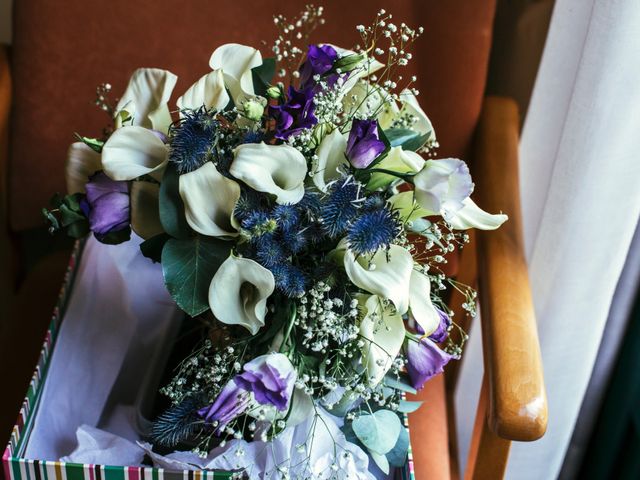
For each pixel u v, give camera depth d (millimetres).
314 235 734
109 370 970
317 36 1140
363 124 706
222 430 762
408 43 1122
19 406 1071
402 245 784
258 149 705
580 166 995
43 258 1287
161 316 1031
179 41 1148
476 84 1145
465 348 1324
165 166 747
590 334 1114
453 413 1287
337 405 819
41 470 802
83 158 811
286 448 807
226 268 714
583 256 1053
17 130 1185
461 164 717
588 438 1391
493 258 1032
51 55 1146
